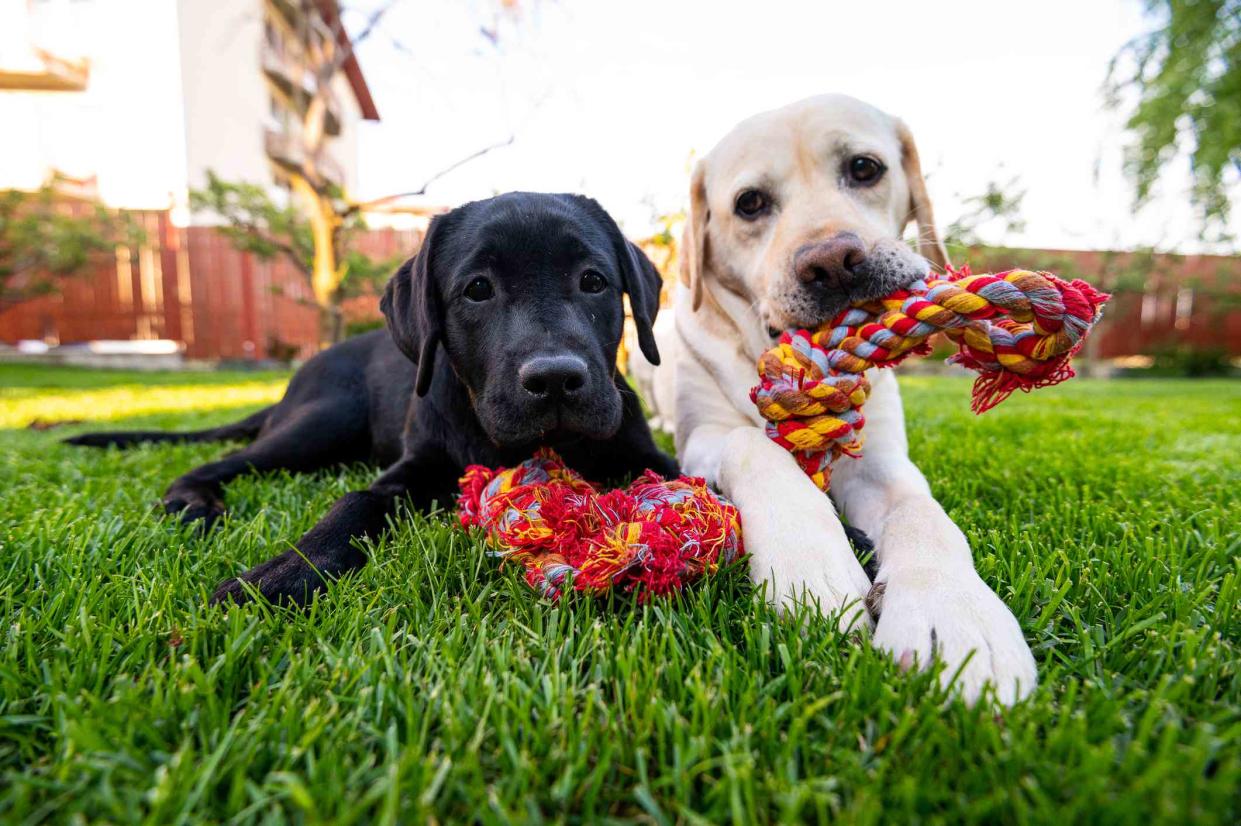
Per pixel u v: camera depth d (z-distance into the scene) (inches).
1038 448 27.0
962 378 92.5
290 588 12.6
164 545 15.3
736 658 9.5
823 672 9.1
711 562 12.1
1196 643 9.5
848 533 14.7
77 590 12.2
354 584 12.7
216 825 6.9
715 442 19.2
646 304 19.8
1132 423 37.4
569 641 10.0
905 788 6.6
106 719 8.3
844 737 7.9
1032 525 15.1
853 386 13.6
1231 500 18.6
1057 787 6.9
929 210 21.1
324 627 10.8
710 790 7.2
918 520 12.7
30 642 9.9
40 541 14.8
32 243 109.6
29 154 131.9
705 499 13.0
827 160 19.2
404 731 8.4
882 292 14.9
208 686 8.7
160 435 29.8
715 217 21.1
